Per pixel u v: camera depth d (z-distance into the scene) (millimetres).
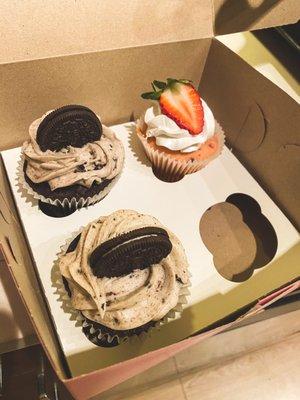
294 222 233
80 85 218
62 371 140
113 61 212
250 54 215
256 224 232
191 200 236
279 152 221
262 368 281
